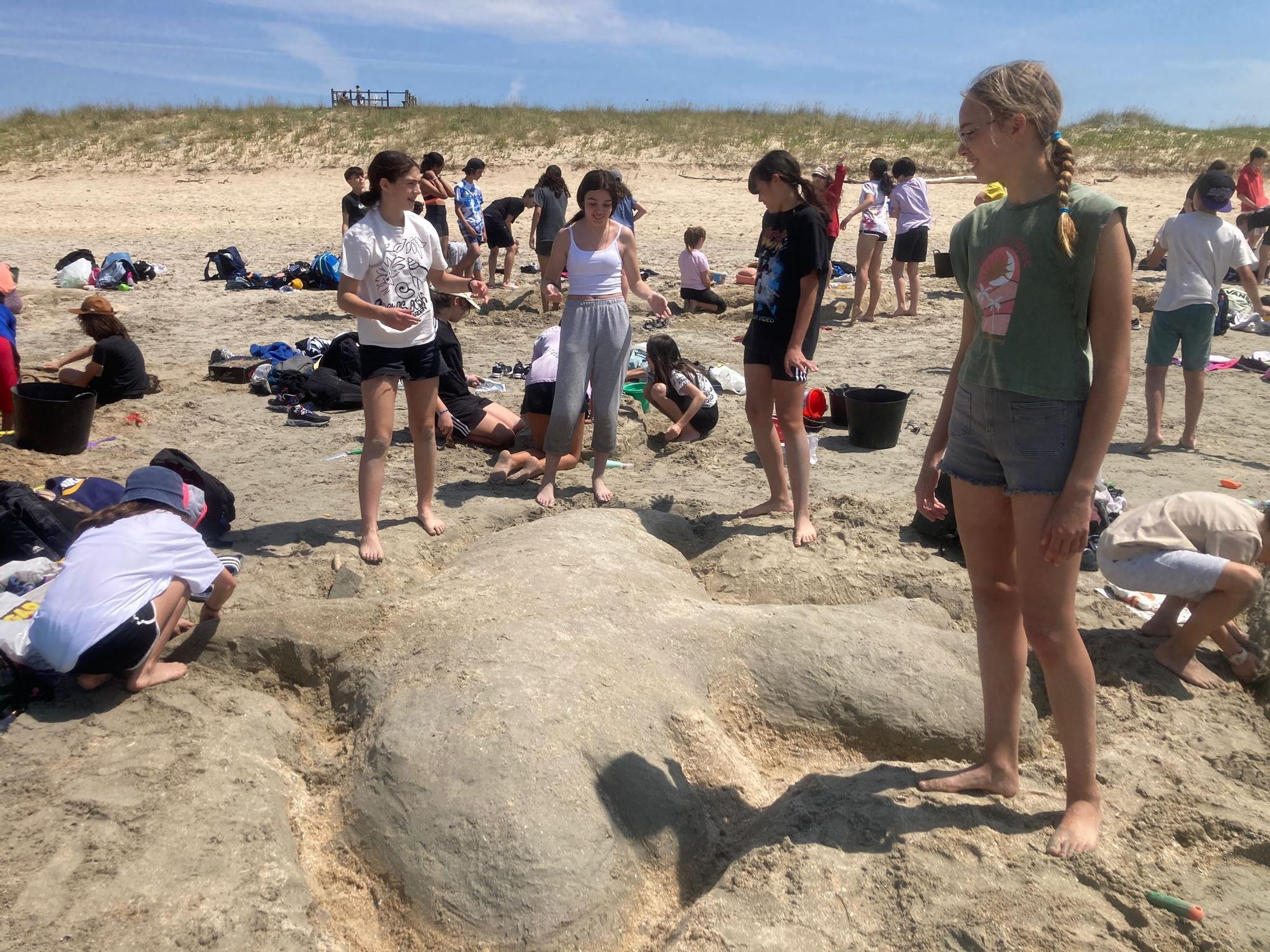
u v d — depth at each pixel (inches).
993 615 126.2
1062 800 128.5
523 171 1055.0
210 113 1239.5
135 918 111.2
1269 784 141.5
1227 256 281.9
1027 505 112.3
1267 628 176.6
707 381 312.5
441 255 213.0
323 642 160.9
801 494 215.2
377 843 124.7
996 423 113.7
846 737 153.7
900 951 106.0
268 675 160.7
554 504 241.0
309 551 209.5
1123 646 177.8
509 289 562.3
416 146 1112.2
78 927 109.5
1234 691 168.1
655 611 168.6
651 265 658.2
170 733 142.0
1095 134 1117.7
